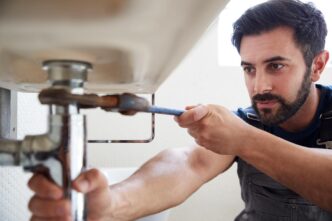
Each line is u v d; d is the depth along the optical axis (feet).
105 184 1.09
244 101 4.49
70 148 0.89
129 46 0.85
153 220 2.44
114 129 4.34
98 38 0.78
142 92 1.73
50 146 0.88
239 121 1.71
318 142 2.65
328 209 1.85
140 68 1.08
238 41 2.49
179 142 4.42
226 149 1.72
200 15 0.73
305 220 2.53
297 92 2.36
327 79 4.51
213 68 4.46
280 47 2.25
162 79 1.37
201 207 4.45
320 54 2.54
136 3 0.62
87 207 1.05
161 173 2.07
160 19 0.71
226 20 4.67
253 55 2.31
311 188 1.78
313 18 2.36
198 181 2.31
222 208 4.48
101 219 1.27
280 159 1.74
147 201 1.81
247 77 2.46
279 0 2.29
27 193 2.00
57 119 0.88
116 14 0.66
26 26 0.71
